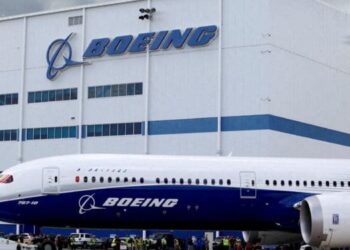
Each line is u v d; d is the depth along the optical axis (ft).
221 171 113.60
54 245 112.98
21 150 244.83
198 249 169.89
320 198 109.40
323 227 107.34
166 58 220.02
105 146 228.63
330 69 231.50
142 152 221.25
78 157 111.75
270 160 117.91
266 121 202.18
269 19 205.16
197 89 214.07
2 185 108.58
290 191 114.83
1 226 238.68
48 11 242.78
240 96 207.10
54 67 240.12
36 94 244.01
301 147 214.69
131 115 224.74
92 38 234.38
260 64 204.74
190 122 214.28
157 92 220.84
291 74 213.05
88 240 209.26
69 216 108.47
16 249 147.13
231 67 209.36
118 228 111.86
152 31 222.89
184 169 112.57
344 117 237.66
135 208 109.70
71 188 108.27
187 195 111.14
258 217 114.11
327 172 117.60
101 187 108.99
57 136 238.27
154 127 220.23
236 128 206.69
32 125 244.01
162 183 110.83
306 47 220.23
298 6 217.77
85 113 233.55
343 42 239.09
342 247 109.91
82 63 234.38
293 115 212.43
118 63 228.63
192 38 215.10
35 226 111.14
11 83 249.34
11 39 250.78
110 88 229.66
